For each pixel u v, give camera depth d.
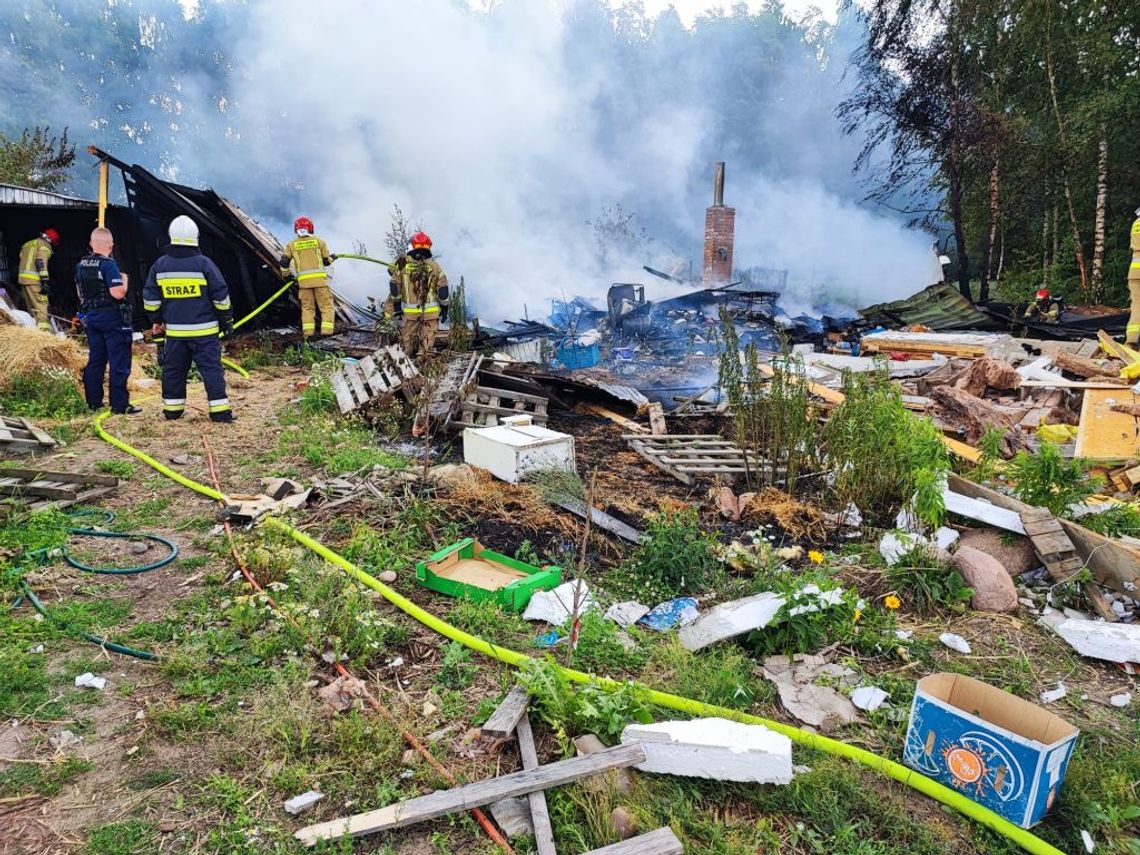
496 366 8.71
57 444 6.39
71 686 3.02
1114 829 2.48
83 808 2.40
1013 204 21.31
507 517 4.95
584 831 2.37
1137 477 5.89
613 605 3.89
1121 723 3.05
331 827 2.32
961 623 3.83
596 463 6.57
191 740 2.74
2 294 10.88
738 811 2.52
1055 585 4.13
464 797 2.39
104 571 4.00
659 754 2.62
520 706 2.86
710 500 5.63
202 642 3.33
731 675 3.19
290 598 3.71
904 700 3.14
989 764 2.46
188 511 4.98
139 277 13.89
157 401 8.30
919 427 5.17
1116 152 19.22
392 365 7.89
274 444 6.67
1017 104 20.44
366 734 2.77
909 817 2.49
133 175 11.87
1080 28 19.00
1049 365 9.17
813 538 4.98
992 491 4.99
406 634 3.55
